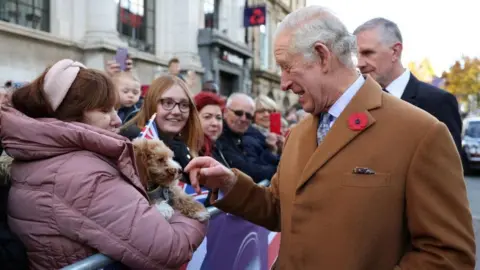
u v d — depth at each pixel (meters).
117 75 3.82
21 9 9.63
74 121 1.55
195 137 2.65
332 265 1.32
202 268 2.05
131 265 1.41
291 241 1.44
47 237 1.38
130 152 1.49
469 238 1.26
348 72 1.45
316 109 1.48
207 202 2.30
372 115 1.38
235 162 3.31
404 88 2.52
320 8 1.44
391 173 1.30
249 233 2.57
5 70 8.93
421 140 1.29
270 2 25.48
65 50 10.52
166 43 15.11
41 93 1.53
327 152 1.39
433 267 1.23
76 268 1.27
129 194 1.43
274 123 4.75
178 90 2.47
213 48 16.48
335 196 1.35
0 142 1.59
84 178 1.36
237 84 19.50
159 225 1.45
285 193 1.55
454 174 1.28
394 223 1.31
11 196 1.45
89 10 11.21
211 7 18.38
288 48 1.42
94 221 1.36
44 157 1.41
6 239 1.37
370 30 2.48
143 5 14.07
